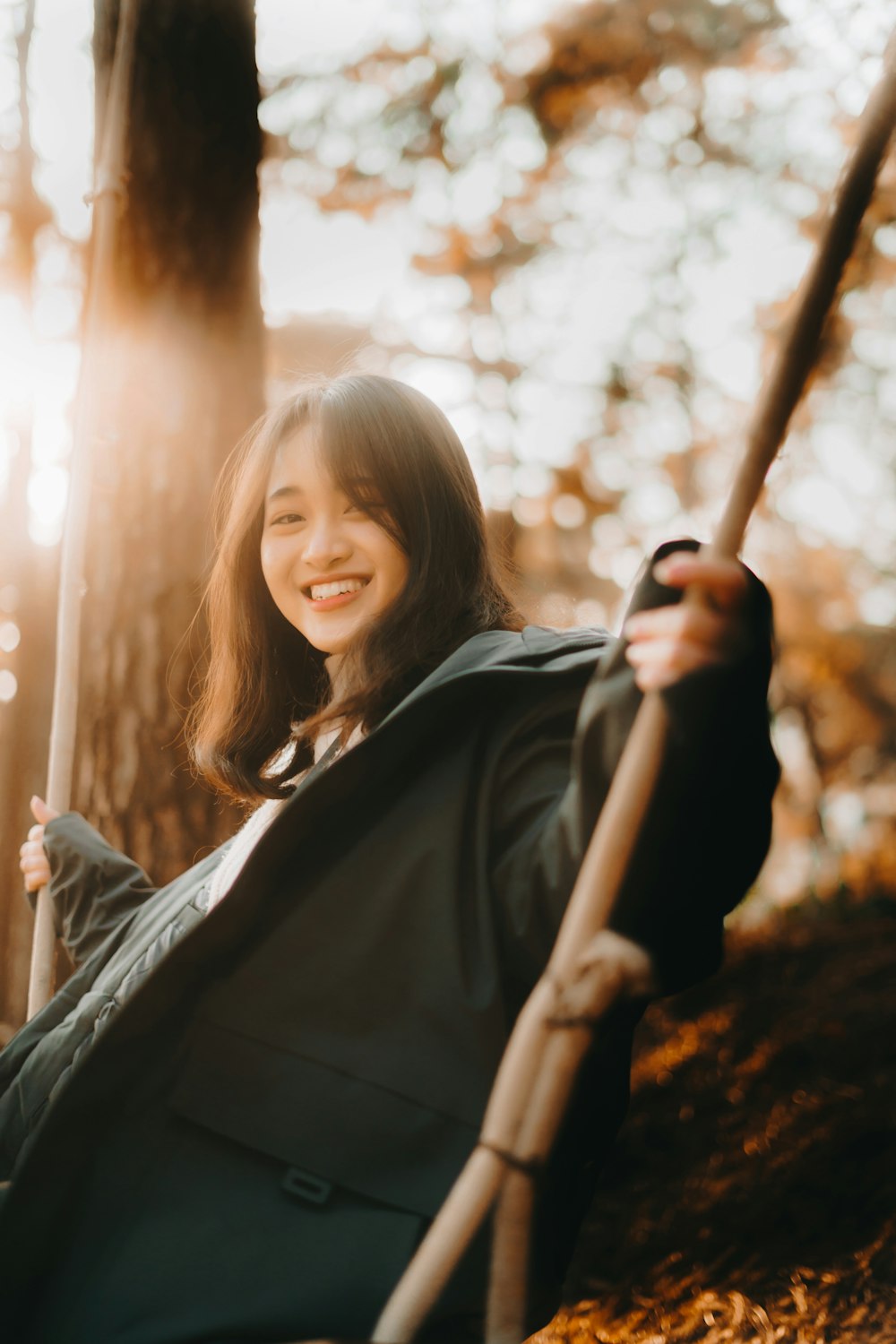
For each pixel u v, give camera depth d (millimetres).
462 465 1704
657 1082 3516
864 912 4539
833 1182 2746
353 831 1389
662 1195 2928
